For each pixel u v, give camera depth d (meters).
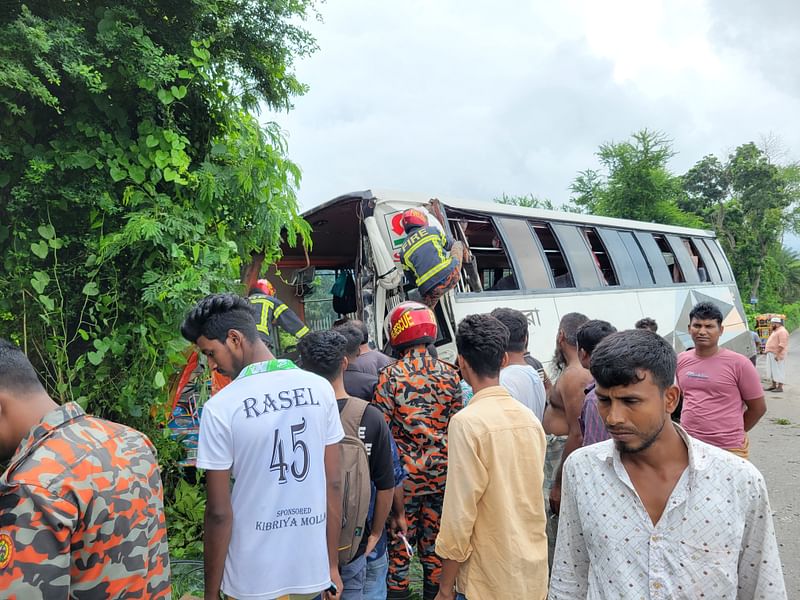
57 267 3.80
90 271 3.87
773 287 40.75
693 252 12.90
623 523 1.64
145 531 1.66
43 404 1.66
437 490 3.40
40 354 3.74
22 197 3.52
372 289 5.52
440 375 3.47
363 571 2.86
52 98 3.28
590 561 1.74
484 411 2.59
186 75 3.87
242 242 4.72
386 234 5.61
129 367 3.99
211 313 2.28
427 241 5.14
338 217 6.17
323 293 8.02
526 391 3.61
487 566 2.50
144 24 3.87
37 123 3.69
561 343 3.66
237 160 4.49
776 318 14.78
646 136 29.98
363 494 2.65
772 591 1.57
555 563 1.89
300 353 2.98
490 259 9.02
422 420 3.38
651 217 29.92
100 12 3.64
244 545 2.11
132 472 1.66
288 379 2.29
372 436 2.85
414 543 3.76
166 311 3.95
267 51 4.48
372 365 4.31
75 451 1.55
